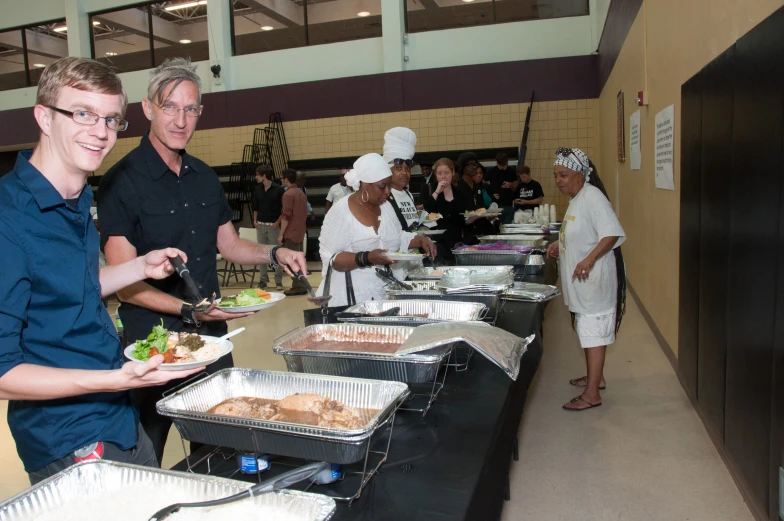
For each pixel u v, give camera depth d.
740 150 2.26
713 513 2.27
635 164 5.32
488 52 9.34
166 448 2.97
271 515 0.90
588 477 2.59
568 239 3.21
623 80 5.87
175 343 1.42
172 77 1.68
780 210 1.84
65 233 1.18
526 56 9.23
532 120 9.19
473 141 9.39
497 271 2.94
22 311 1.09
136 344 1.38
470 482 1.15
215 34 10.33
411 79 9.48
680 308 3.55
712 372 2.77
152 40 11.12
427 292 2.41
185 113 1.71
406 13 9.67
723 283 2.54
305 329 1.84
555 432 3.06
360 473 1.19
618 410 3.30
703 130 2.88
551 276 4.41
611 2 6.74
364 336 1.84
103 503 0.97
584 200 3.13
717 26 2.72
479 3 9.43
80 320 1.21
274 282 8.52
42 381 1.02
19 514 0.93
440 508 1.06
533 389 3.71
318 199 10.12
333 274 2.54
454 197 4.47
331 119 9.91
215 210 1.94
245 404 1.29
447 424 1.43
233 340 4.99
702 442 2.86
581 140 9.06
